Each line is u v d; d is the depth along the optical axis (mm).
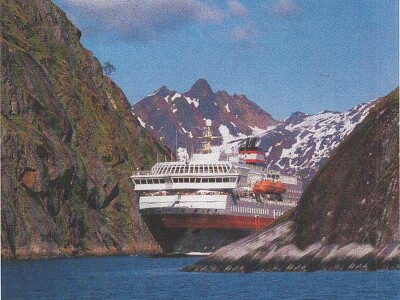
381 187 108875
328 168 116625
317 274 109625
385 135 112500
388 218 106562
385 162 110438
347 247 109125
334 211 112438
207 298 97125
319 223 113375
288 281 106562
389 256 105125
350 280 103000
